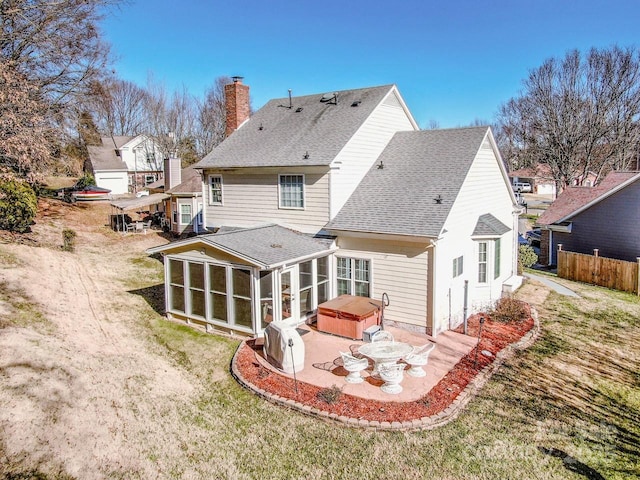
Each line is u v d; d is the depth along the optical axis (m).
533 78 48.16
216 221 20.41
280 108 22.44
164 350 13.21
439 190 15.62
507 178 19.66
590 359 13.52
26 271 16.67
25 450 7.37
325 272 16.25
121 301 17.25
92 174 52.22
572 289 21.39
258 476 8.07
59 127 29.83
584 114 45.03
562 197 30.12
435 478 8.12
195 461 8.28
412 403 10.34
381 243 15.16
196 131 65.31
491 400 10.79
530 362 13.05
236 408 10.28
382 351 11.27
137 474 7.61
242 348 13.33
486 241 17.05
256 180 18.73
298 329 14.90
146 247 28.20
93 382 9.99
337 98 20.84
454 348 13.59
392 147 19.17
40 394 8.87
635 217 24.02
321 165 16.27
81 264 21.64
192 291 15.28
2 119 21.70
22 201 24.05
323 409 10.04
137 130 76.75
